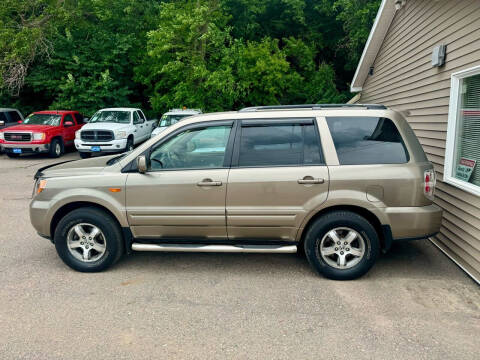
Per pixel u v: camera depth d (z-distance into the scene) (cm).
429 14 655
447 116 550
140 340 324
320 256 427
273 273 456
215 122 441
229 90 1755
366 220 415
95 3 2020
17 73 1731
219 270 466
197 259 502
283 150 429
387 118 424
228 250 435
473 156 484
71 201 445
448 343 316
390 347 311
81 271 459
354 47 1977
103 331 337
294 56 2191
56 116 1552
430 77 638
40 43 1794
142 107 2180
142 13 2231
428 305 378
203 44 1739
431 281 431
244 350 309
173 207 435
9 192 899
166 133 444
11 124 1575
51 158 1471
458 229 484
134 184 438
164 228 443
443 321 349
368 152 420
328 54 2419
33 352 308
